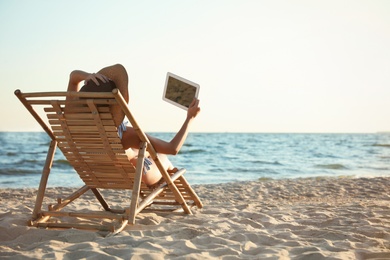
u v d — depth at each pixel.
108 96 3.24
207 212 4.91
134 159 4.06
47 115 3.64
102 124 3.50
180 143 3.89
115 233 3.48
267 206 5.84
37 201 3.85
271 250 3.07
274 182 10.29
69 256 2.85
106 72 3.59
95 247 3.05
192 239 3.33
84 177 4.13
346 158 27.08
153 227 3.85
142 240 3.25
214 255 2.95
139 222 4.11
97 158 3.82
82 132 3.64
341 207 5.44
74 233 3.44
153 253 2.87
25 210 4.86
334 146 42.97
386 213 4.87
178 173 4.34
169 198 4.66
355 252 3.04
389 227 4.00
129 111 3.33
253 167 20.94
